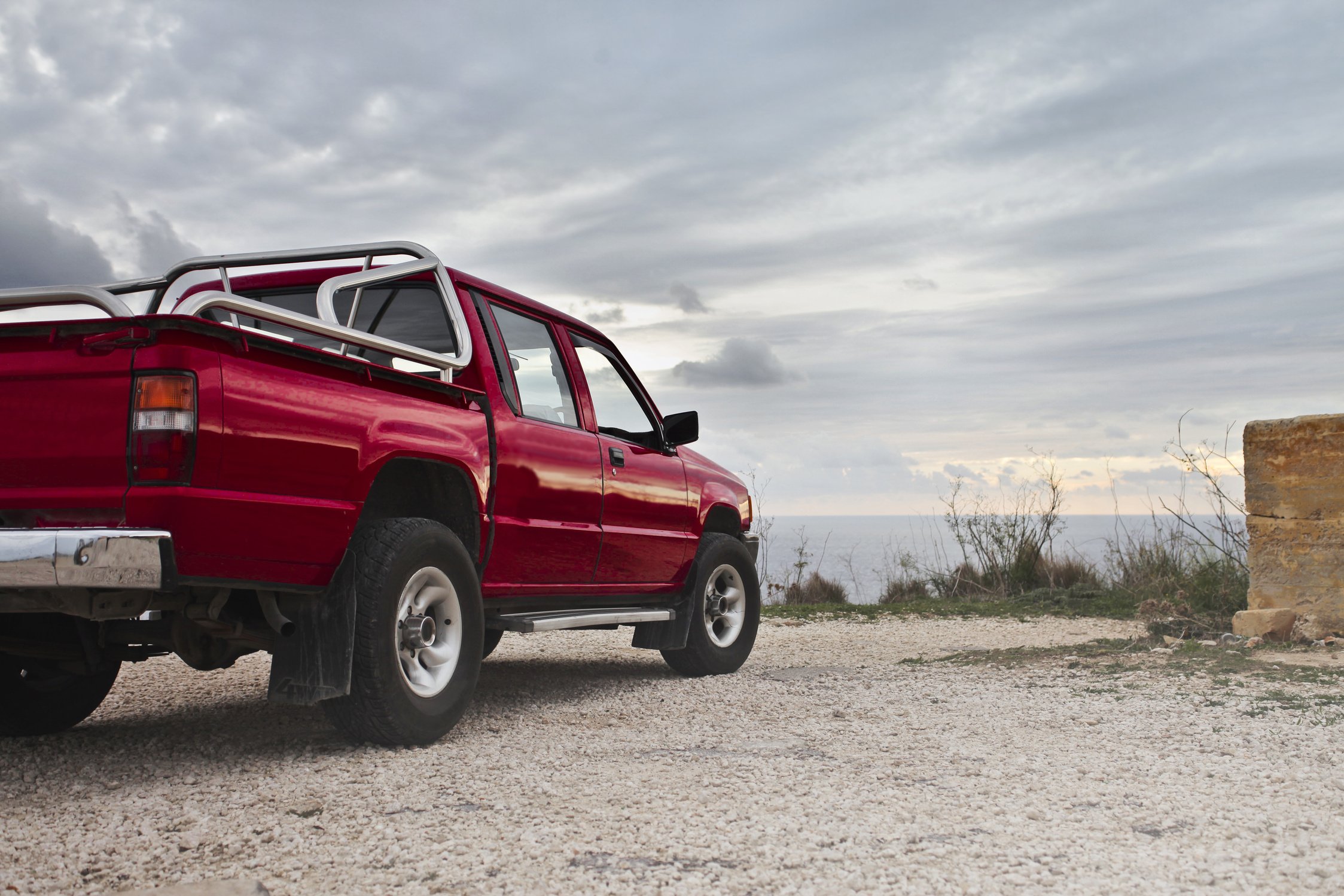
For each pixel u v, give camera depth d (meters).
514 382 4.97
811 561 13.06
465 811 2.98
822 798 3.06
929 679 5.68
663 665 6.96
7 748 4.00
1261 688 4.91
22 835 2.78
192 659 3.82
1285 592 6.80
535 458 4.88
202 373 3.13
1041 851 2.53
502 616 4.80
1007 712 4.57
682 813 2.91
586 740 4.12
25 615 3.88
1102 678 5.47
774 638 8.48
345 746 4.00
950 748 3.80
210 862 2.54
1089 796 3.05
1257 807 2.91
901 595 12.51
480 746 4.02
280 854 2.60
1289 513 6.82
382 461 3.85
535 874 2.41
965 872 2.38
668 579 6.03
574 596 5.31
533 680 6.05
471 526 4.48
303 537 3.50
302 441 3.48
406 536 3.95
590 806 3.00
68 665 4.05
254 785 3.33
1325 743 3.72
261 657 7.03
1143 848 2.55
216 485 3.17
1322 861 2.44
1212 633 7.05
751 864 2.47
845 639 8.33
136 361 3.09
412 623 3.98
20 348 3.19
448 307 4.54
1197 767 3.41
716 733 4.24
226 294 3.19
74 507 3.12
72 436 3.12
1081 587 11.41
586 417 5.53
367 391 3.86
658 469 5.97
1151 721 4.23
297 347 3.46
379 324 4.95
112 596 3.31
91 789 3.32
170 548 3.04
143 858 2.58
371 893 2.32
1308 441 6.76
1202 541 8.58
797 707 4.88
